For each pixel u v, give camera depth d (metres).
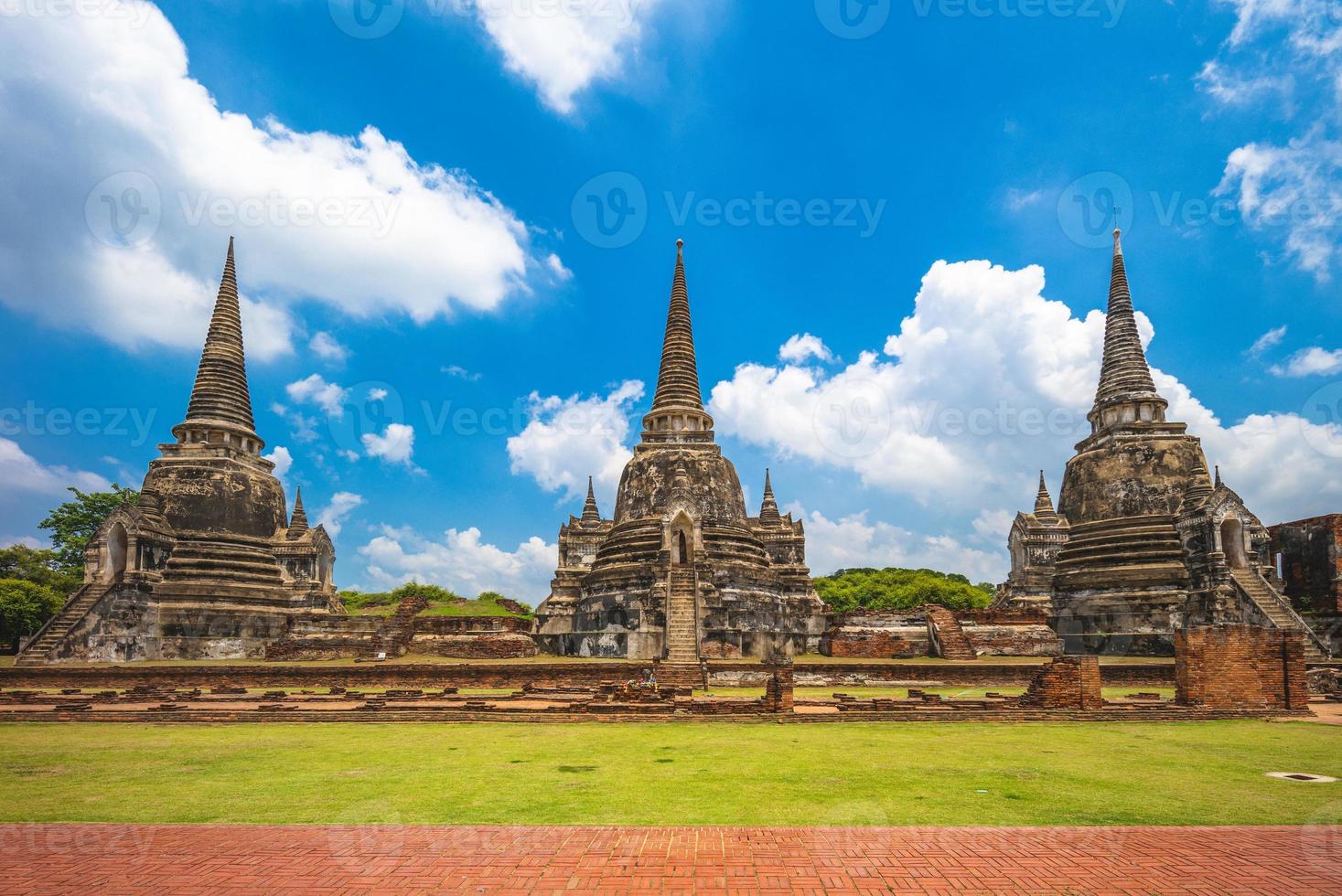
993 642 41.09
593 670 30.89
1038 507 54.38
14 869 9.16
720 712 21.53
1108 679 31.80
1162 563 41.34
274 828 10.59
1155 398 45.81
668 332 50.72
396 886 8.59
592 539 56.53
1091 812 11.38
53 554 53.00
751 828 10.53
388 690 29.58
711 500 43.62
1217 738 18.28
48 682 30.75
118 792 12.73
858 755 15.84
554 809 11.48
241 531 43.25
